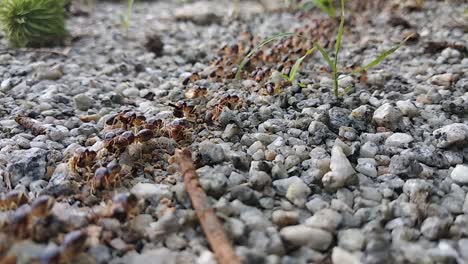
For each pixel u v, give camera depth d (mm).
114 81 165
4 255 81
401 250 85
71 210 94
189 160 101
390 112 124
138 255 86
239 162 108
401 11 235
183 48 201
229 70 162
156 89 156
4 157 114
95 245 86
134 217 93
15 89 156
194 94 142
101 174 99
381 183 104
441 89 145
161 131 119
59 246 84
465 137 114
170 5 298
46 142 122
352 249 87
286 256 86
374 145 115
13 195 95
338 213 93
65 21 215
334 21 217
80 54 191
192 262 84
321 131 119
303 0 258
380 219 93
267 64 169
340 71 162
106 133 119
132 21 248
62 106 144
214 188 97
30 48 194
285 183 102
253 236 89
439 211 95
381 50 185
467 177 104
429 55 177
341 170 102
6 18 188
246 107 134
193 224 92
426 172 106
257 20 243
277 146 115
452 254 84
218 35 219
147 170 108
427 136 120
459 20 209
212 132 123
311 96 140
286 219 92
